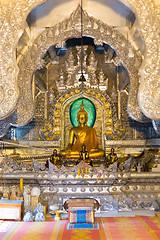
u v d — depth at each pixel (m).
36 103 9.96
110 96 10.12
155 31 5.80
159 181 6.57
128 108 7.13
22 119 6.79
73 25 7.44
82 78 8.48
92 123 10.15
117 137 9.77
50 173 6.44
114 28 7.54
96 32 7.49
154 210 6.28
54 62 10.24
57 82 10.11
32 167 6.76
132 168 7.40
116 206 6.17
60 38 7.38
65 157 8.98
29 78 7.03
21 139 9.64
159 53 5.76
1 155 7.46
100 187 6.33
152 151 8.62
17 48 6.87
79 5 7.28
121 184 6.43
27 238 4.45
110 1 6.89
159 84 5.71
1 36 5.83
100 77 10.02
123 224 5.17
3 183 6.55
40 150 9.59
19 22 5.87
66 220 5.49
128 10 6.87
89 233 4.68
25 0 5.89
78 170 6.42
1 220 5.46
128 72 7.33
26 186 5.95
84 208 5.31
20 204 5.51
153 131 9.11
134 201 6.35
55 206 5.85
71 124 10.19
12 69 5.79
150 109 5.71
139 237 4.49
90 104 10.16
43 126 9.81
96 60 10.21
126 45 7.42
